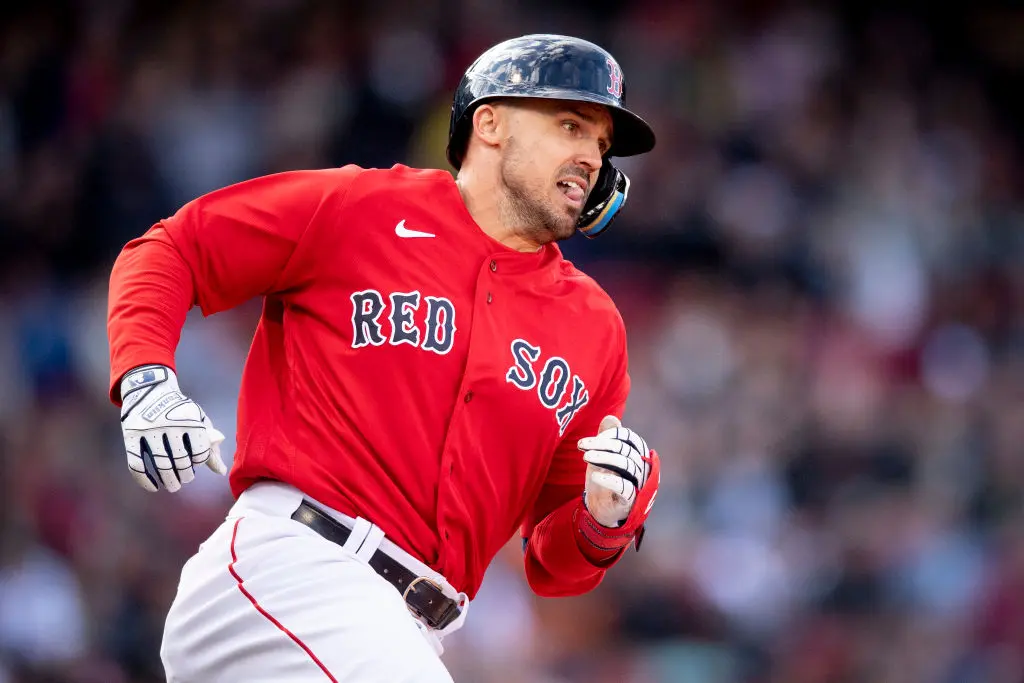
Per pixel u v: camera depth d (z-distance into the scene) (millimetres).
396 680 11039
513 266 12719
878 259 51156
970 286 52125
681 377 44688
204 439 11070
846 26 57969
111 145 46031
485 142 12781
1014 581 40000
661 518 40344
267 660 11477
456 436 12195
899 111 56469
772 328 46938
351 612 11453
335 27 50125
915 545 41250
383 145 48062
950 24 59656
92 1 49188
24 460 36812
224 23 49656
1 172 45875
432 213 12570
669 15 55156
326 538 11891
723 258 48781
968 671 38688
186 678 11945
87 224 44656
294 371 12391
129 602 34438
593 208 13500
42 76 47406
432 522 12211
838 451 44000
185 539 35750
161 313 11703
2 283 43156
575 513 13289
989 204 55906
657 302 46844
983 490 44312
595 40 54062
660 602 37906
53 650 32781
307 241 12258
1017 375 49625
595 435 13719
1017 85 59500
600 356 13305
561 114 12586
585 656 35844
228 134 47281
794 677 37938
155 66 48281
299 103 47969
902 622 39531
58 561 34781
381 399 12094
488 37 51938
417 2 51625
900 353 48969
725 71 54219
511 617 34094
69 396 39625
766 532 40938
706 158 51594
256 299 42594
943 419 45969
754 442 43406
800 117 54438
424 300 12297
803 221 51250
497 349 12422
